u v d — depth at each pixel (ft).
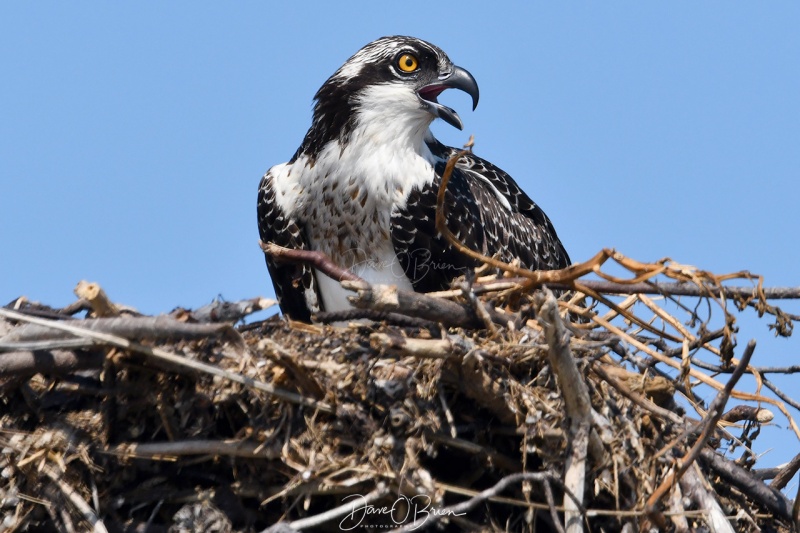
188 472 34.86
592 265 35.70
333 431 33.68
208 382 34.35
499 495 34.78
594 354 34.35
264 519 34.71
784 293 35.24
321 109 46.42
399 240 45.06
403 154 45.50
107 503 34.50
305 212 46.19
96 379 35.04
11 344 33.58
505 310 37.70
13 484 34.04
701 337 35.88
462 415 34.58
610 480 33.35
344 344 35.27
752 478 35.68
